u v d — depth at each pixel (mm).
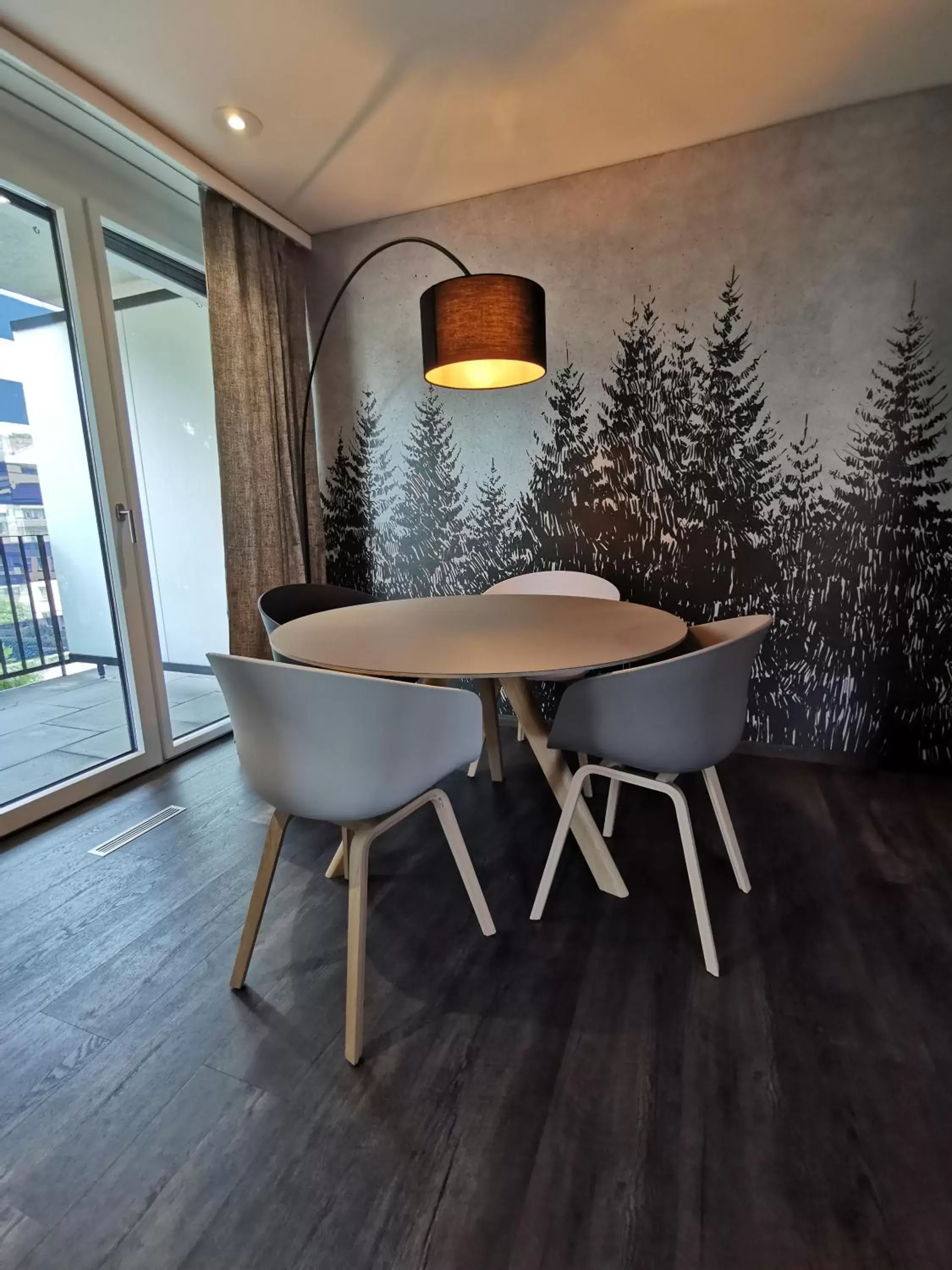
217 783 2502
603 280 2607
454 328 1822
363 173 2506
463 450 2979
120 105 2039
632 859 1898
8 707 2369
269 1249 914
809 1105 1111
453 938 1573
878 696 2539
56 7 1643
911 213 2211
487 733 2422
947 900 1679
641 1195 971
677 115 2203
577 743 1505
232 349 2629
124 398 2418
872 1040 1246
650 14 1724
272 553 2896
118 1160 1048
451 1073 1196
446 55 1866
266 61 1869
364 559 3291
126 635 2475
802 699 2641
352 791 1198
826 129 2238
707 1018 1307
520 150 2379
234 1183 1007
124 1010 1367
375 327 3027
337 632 1741
